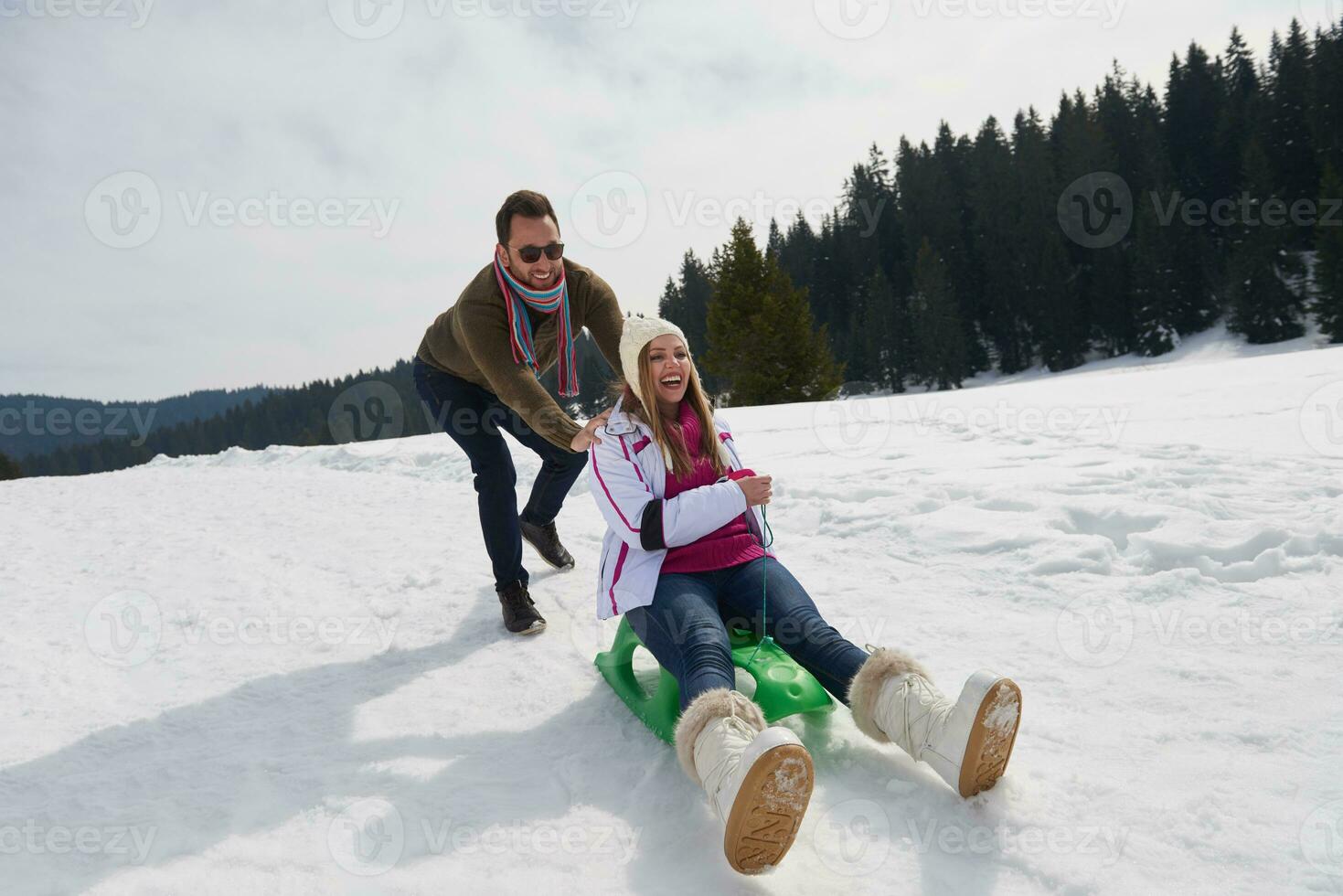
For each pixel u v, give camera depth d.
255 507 6.18
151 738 2.39
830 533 4.01
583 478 5.68
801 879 1.57
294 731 2.40
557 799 1.96
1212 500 3.68
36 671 2.93
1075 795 1.75
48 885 1.64
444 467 7.46
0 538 5.47
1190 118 61.56
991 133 67.06
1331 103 51.84
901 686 1.83
